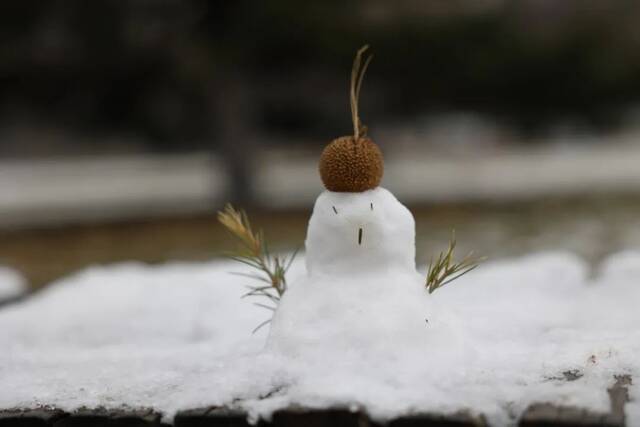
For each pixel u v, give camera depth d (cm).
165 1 1034
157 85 1143
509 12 1119
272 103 1614
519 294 337
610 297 314
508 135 2238
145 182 1658
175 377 205
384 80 1155
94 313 367
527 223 944
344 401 167
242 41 1054
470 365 187
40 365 238
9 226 1106
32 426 185
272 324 199
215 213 1148
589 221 935
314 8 1008
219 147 1184
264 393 179
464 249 761
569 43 1186
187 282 409
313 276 200
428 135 2300
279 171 1761
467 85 1175
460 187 1343
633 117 2095
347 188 198
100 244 928
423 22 1057
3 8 983
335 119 1702
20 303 412
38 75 1069
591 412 161
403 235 200
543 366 189
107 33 1024
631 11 1206
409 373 177
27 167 2100
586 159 1822
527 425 159
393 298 191
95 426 183
